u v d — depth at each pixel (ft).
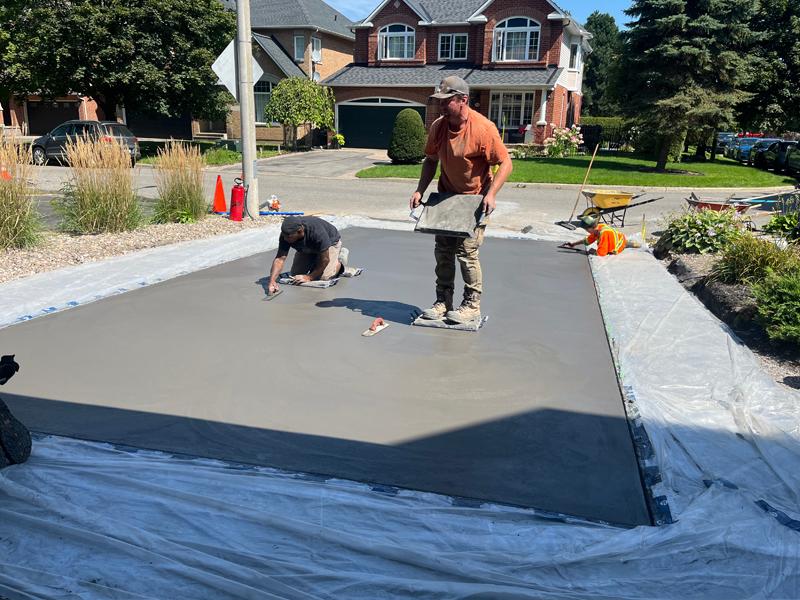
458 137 14.74
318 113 90.53
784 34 79.51
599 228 27.73
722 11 61.11
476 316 16.96
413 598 6.88
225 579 6.97
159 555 7.32
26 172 24.07
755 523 8.08
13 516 7.99
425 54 97.25
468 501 8.84
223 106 83.76
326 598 6.83
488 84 86.48
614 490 9.30
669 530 7.93
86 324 16.38
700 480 9.30
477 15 90.94
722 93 62.80
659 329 16.81
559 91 92.48
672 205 47.96
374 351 14.94
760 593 6.97
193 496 8.49
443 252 16.46
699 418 11.35
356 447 10.36
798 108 83.76
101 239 26.50
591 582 7.14
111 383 12.69
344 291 20.39
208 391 12.43
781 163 74.84
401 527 8.09
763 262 20.59
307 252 21.35
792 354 15.37
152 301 18.65
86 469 9.25
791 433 10.84
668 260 28.48
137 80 71.87
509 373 13.80
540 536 7.89
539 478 9.58
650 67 64.34
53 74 71.51
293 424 11.12
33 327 16.01
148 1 70.85
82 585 6.87
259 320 17.08
